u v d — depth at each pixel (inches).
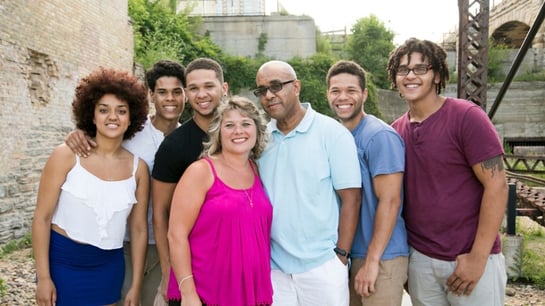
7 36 298.0
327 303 112.7
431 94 116.9
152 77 136.9
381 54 1144.8
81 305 110.1
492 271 113.0
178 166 115.8
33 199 320.8
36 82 340.8
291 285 115.2
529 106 1039.6
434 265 115.2
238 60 839.1
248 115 106.6
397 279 118.2
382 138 115.6
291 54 1004.6
